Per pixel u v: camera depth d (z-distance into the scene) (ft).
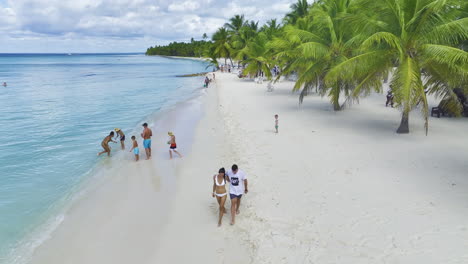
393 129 46.96
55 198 31.32
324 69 57.16
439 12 36.94
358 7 43.52
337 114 59.41
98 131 57.82
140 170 37.32
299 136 45.62
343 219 23.43
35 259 21.81
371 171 31.71
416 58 39.91
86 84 148.77
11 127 61.41
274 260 19.75
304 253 20.12
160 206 28.17
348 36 55.57
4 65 392.47
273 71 156.87
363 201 25.81
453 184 28.02
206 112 69.72
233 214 24.04
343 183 29.35
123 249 22.31
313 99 79.30
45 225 26.30
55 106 85.81
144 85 141.79
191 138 49.60
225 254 20.95
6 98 101.96
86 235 24.36
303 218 23.99
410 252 19.45
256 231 22.94
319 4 80.28
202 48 478.59
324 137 44.39
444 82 39.93
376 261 18.92
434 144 39.06
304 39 60.90
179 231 23.97
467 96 50.55
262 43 122.21
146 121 64.34
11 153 45.44
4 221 27.07
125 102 91.56
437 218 22.80
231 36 197.26
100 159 42.34
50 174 37.68
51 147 48.29
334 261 19.16
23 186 34.35
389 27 40.81
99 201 29.89
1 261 21.76
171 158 40.88
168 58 648.79
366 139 42.47
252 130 50.78
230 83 130.62
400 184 28.53
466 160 33.47
